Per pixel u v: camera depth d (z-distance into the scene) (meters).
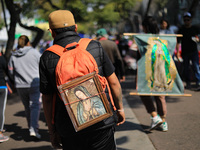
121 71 5.20
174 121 5.04
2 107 4.63
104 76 2.20
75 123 1.92
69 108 1.92
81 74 1.96
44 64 2.09
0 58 4.57
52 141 2.32
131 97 7.59
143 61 4.18
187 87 7.87
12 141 4.64
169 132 4.47
